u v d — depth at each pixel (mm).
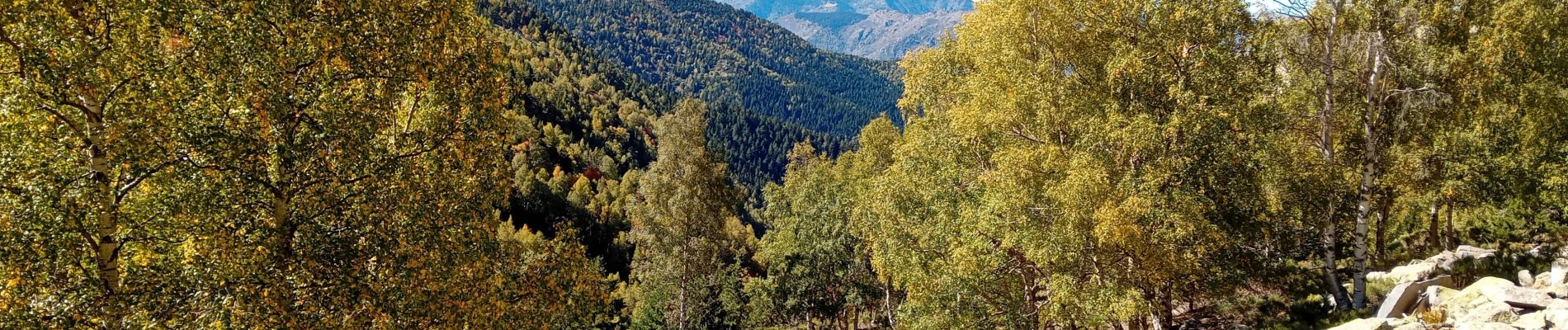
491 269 12641
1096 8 15617
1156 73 14625
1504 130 18422
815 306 35812
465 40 12219
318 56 9969
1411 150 17953
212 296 9055
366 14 10641
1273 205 15812
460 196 12008
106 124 8352
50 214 8055
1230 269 16219
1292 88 17766
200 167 8703
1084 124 14352
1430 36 16531
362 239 10570
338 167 10156
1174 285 16766
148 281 9008
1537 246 20094
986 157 17594
